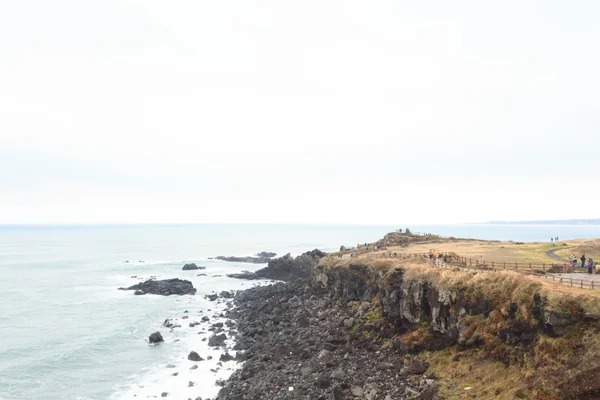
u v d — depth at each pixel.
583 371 24.88
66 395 43.47
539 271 44.50
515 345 31.03
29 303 88.25
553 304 28.64
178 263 166.88
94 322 72.75
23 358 54.19
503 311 32.78
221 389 42.94
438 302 39.53
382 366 37.88
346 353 43.72
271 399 37.31
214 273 140.12
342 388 35.81
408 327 43.88
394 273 48.84
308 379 39.66
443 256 57.09
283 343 53.28
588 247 64.38
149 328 69.06
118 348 58.41
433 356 37.12
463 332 35.78
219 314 79.19
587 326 26.94
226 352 55.47
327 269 75.81
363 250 89.50
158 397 42.72
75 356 54.94
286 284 98.19
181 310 83.38
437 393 30.56
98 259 181.25
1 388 45.16
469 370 32.38
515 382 27.72
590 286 33.50
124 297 96.62
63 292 102.06
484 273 38.00
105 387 45.38
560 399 24.30
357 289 62.31
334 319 57.38
